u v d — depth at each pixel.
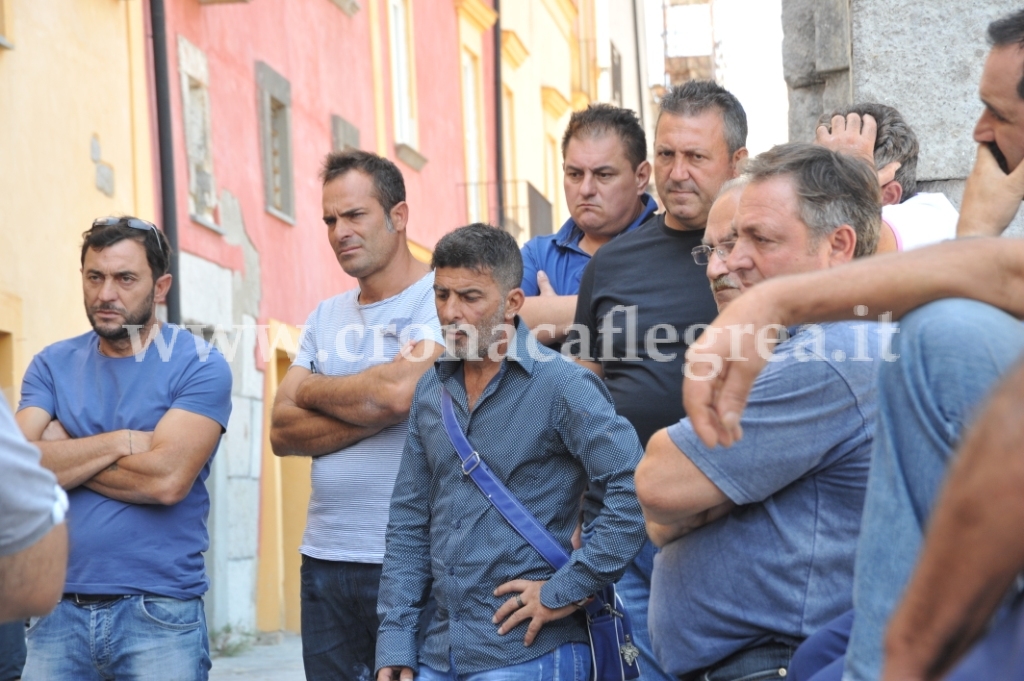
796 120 6.41
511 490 3.89
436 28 19.12
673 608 3.04
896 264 1.96
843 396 2.74
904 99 5.26
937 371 1.87
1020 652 1.46
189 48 11.91
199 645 4.56
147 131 11.14
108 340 4.64
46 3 9.69
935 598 1.45
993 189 3.32
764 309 1.98
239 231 12.84
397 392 4.69
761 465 2.79
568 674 3.83
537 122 24.61
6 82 9.13
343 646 4.88
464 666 3.86
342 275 15.95
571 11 27.72
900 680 1.49
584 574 3.75
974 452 1.39
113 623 4.38
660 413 4.25
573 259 5.38
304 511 14.32
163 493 4.40
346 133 15.95
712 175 4.40
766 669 2.89
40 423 4.61
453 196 19.55
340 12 15.95
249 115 13.27
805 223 2.87
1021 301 1.95
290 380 5.06
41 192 9.48
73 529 4.41
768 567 2.86
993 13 5.18
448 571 3.90
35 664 4.41
